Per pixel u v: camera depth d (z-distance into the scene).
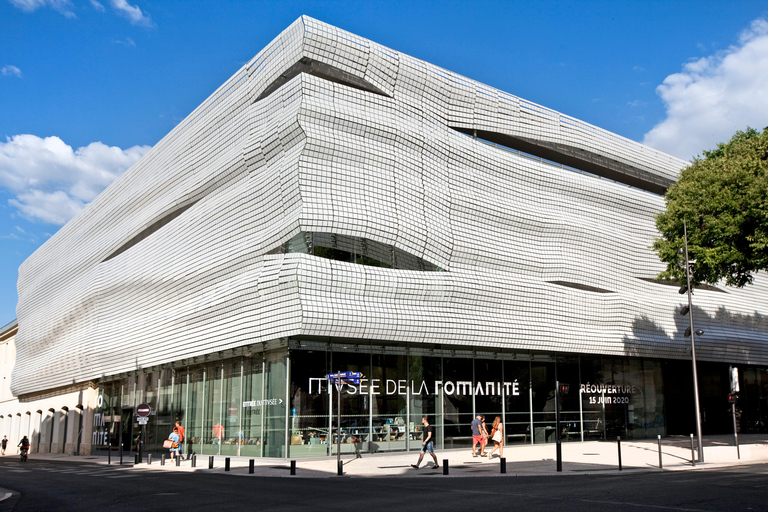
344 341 31.08
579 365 39.72
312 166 29.42
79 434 53.91
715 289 47.59
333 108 29.98
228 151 34.62
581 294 39.03
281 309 29.19
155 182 42.53
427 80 33.75
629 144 44.59
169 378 40.59
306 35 29.45
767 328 50.75
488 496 14.88
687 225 31.59
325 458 29.05
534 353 37.97
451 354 34.69
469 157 35.25
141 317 43.56
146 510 13.71
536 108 39.09
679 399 45.94
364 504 13.84
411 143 32.59
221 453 33.88
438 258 33.09
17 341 73.75
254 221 32.12
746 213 29.41
